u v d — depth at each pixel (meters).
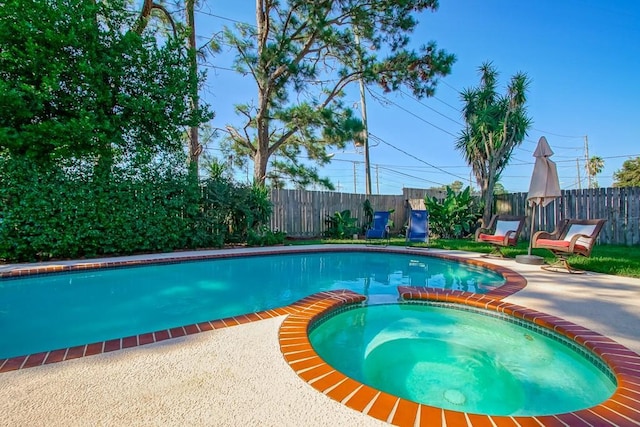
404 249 8.15
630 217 8.73
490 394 2.18
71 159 6.29
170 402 1.74
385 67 9.98
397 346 2.90
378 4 9.02
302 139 12.22
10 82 5.57
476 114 11.53
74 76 6.11
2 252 5.78
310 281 5.53
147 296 4.66
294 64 8.87
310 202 11.56
